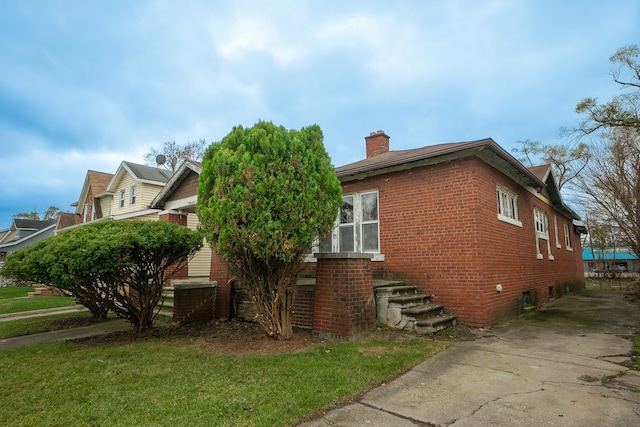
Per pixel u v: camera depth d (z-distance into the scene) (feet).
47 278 20.10
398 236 28.96
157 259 23.73
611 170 38.04
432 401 12.16
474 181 25.49
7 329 28.07
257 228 17.74
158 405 11.82
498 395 12.63
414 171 28.66
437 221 26.94
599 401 11.99
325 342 20.36
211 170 20.13
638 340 20.52
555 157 92.48
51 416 11.23
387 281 27.35
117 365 16.81
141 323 24.41
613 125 45.24
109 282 22.39
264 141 18.84
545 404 11.82
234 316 29.01
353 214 32.50
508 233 30.58
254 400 12.01
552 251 46.96
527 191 37.93
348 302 20.58
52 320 31.71
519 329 24.14
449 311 25.61
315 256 22.20
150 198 68.03
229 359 17.28
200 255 48.32
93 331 26.89
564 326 25.30
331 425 10.46
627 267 116.98
